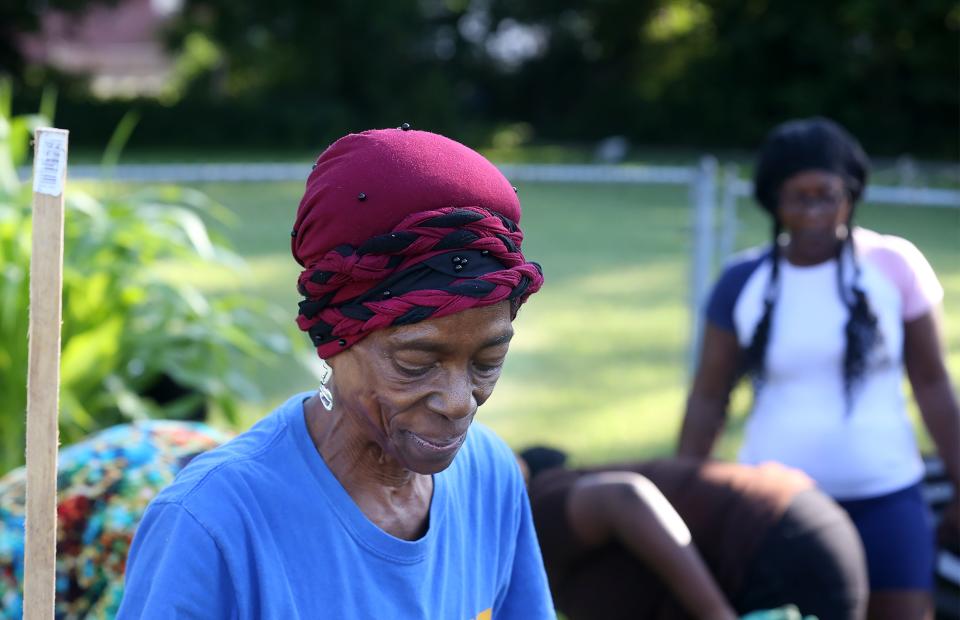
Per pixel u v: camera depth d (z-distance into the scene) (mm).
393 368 1980
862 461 4781
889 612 4758
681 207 26234
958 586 6312
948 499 6352
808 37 39250
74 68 55062
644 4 46375
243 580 2039
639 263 18531
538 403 10508
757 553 4152
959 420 4980
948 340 13055
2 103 7141
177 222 6711
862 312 4758
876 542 4758
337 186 1986
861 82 39156
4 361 6227
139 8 74688
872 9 36125
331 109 44625
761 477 4348
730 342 5062
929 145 38938
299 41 44719
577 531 4246
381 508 2203
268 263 17922
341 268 1956
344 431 2158
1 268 6219
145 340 6496
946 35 36875
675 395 10820
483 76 49594
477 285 1934
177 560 2010
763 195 4961
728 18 42125
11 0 43312
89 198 6582
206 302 6852
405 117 45625
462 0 47938
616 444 9305
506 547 2490
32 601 2059
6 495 3615
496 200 2029
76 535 3451
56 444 2041
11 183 6684
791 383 4875
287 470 2131
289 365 11188
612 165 36969
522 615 2551
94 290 6422
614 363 12078
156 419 6438
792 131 4891
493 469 2471
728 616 3982
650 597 4191
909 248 4941
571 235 21703
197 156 39625
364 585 2139
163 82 64312
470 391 2012
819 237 4832
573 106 49312
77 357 6242
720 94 42688
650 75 45938
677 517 4133
